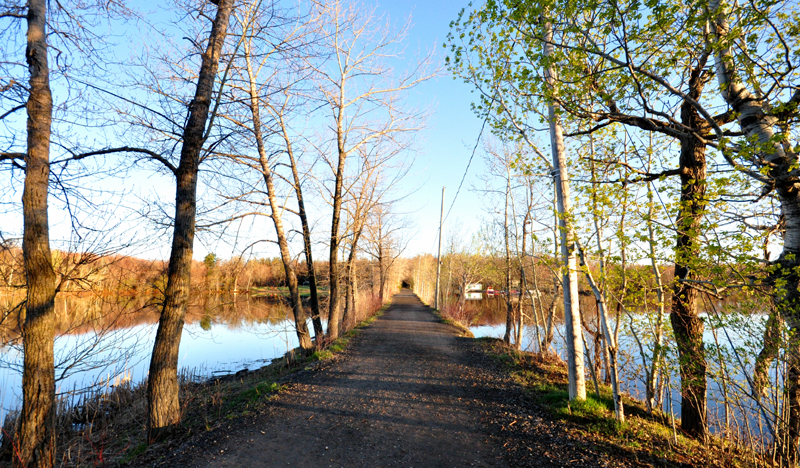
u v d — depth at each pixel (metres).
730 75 4.39
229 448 4.93
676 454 4.63
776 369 4.04
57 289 4.96
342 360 10.41
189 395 7.51
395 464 4.49
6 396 8.40
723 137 3.88
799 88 3.78
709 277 4.66
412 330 16.94
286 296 12.16
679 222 4.97
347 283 15.80
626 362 6.47
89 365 8.07
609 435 5.10
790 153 4.20
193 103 6.10
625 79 4.55
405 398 6.98
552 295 11.09
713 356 4.45
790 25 4.05
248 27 7.00
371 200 14.44
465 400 6.88
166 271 7.07
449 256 27.16
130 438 5.99
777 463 4.40
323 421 5.86
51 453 4.56
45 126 4.76
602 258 5.35
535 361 9.75
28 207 4.57
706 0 3.70
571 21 4.73
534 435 5.20
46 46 4.90
